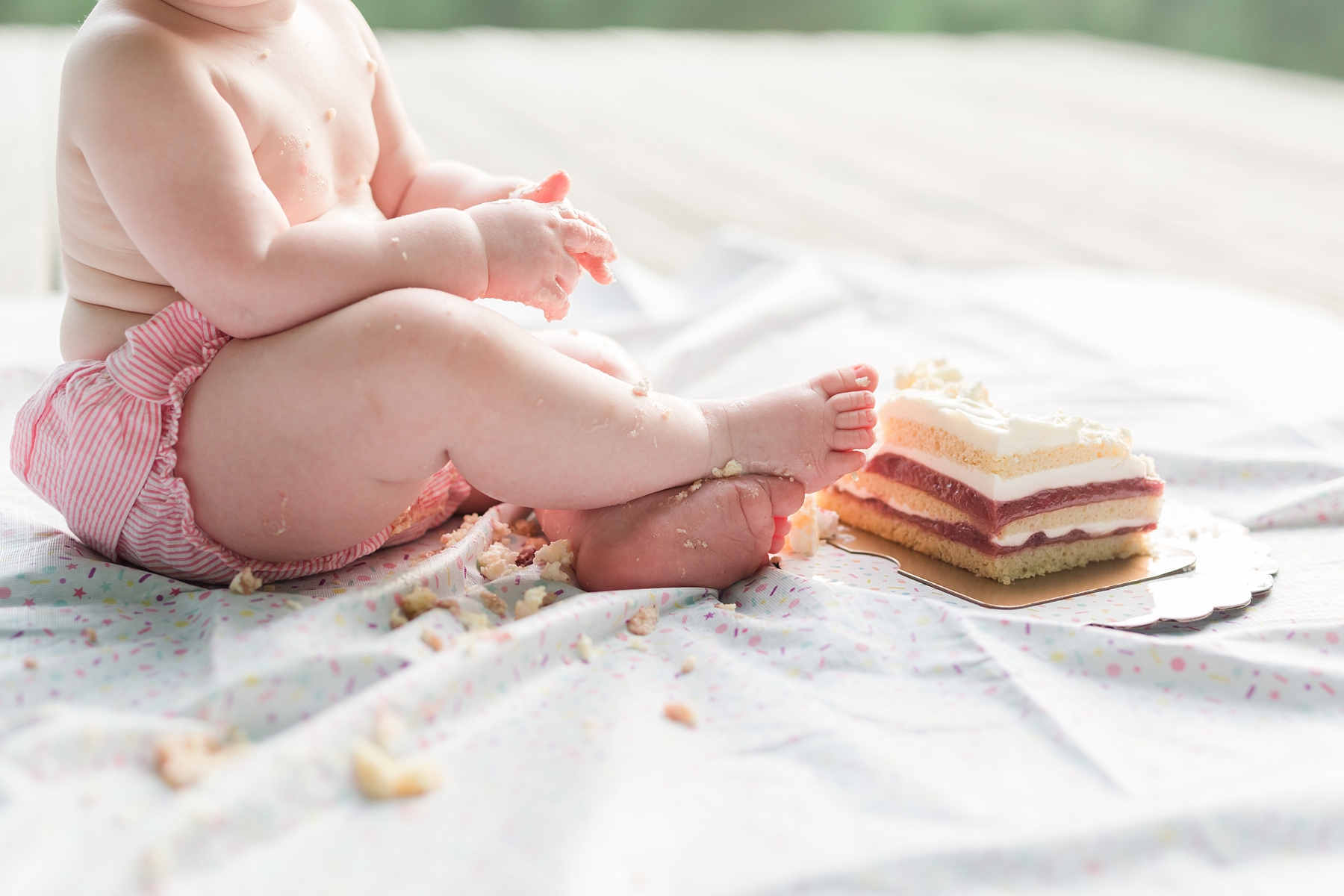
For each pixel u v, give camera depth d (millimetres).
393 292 884
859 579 1003
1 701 827
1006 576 995
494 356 882
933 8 5238
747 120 3105
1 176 2035
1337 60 4398
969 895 748
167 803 771
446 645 874
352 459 891
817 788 805
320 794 780
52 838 740
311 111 943
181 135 863
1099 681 887
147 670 860
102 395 900
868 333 1479
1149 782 812
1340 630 919
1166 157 2852
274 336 887
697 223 2180
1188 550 1039
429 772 795
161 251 868
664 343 1423
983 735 839
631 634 917
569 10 4855
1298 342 1490
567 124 2914
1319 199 2459
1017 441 982
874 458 1065
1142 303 1673
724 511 954
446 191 1043
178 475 910
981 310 1564
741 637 916
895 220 2250
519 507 1058
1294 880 759
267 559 940
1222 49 4742
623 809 779
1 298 1476
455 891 745
